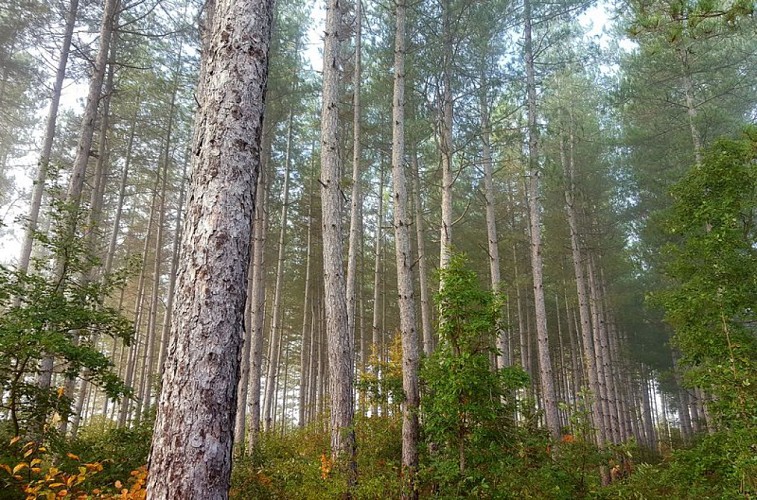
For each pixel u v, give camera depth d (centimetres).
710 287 686
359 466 773
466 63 1395
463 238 1975
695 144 1217
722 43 1438
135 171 1973
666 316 757
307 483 737
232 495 738
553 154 1905
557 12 1423
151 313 1997
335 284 829
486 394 650
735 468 554
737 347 636
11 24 1520
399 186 907
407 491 692
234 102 373
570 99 1961
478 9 1259
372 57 1548
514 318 2595
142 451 677
